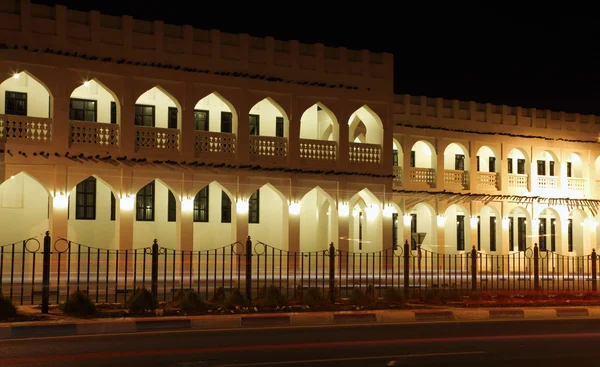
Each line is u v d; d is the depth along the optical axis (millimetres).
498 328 16188
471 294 22188
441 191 35625
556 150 39531
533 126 38844
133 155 27609
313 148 31219
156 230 30031
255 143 30016
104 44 27234
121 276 26594
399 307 19500
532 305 21062
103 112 28719
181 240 28422
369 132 33250
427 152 36750
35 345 12617
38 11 26312
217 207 31297
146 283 24547
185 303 17453
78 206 28531
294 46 30844
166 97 29969
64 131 26516
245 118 29688
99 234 28797
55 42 26406
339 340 13688
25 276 25625
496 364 11352
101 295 21062
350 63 32031
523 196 38219
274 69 30344
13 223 27266
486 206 38250
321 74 31359
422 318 17938
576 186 40250
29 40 25984
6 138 25641
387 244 32469
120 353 11789
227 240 31406
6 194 27281
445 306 20000
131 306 17062
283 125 31859
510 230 40031
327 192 31297
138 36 27859
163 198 30297
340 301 20234
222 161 29266
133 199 27547
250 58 29922
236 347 12586
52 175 26266
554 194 39469
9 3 25922
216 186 31328
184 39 28672
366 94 32250
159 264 29547
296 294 20531
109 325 14805
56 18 26516
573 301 22422
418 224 37688
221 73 29203
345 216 31609
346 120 31719
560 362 11594
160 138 28234
